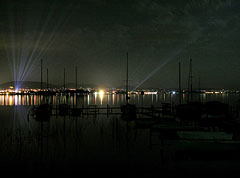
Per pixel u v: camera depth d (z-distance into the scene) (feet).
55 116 101.09
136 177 33.01
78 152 44.96
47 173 34.71
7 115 106.11
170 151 44.96
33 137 58.08
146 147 47.88
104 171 35.27
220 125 62.23
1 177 33.37
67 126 73.61
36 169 36.29
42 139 55.93
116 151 45.34
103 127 71.36
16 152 45.19
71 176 33.53
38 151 45.83
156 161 39.42
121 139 55.16
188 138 47.50
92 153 44.24
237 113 89.71
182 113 73.82
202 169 35.70
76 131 65.26
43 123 80.43
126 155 42.78
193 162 38.93
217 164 37.88
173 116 88.02
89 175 33.91
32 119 91.61
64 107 109.09
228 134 47.50
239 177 32.50
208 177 32.60
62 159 40.91
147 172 34.73
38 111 97.19
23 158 41.55
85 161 39.78
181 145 43.86
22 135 60.54
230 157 42.29
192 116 70.69
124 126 73.05
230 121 58.85
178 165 37.47
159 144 50.01
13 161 40.01
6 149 47.34
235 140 44.70
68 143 51.88
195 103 83.76
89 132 63.77
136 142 52.13
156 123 66.28
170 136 54.70
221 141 44.75
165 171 35.01
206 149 43.16
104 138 56.39
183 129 57.36
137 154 43.29
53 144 51.01
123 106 106.32
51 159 40.96
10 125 76.69
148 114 102.22
